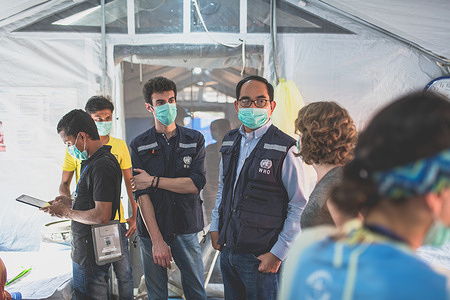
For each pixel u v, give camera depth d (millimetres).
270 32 3410
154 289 2551
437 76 3348
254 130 2154
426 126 559
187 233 2506
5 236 3404
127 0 3396
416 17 3211
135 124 3645
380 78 3396
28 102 3383
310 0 3299
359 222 658
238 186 2104
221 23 3432
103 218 2113
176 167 2502
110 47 3424
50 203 2357
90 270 2197
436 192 563
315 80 3426
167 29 3434
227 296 2197
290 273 706
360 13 3242
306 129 1589
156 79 2459
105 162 2156
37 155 3400
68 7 3346
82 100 3420
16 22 3316
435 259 2895
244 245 2014
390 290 545
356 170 637
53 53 3381
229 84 3676
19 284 2377
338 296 583
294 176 1974
